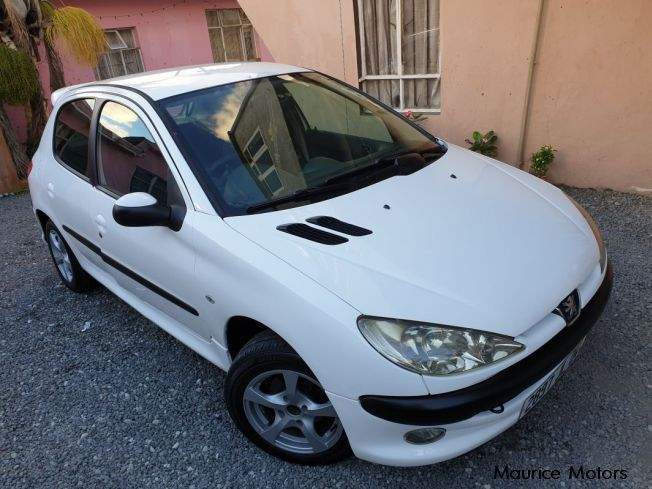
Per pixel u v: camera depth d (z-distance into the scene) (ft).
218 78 9.99
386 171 9.00
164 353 10.80
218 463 8.05
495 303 6.34
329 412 7.00
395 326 6.14
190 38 37.58
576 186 16.37
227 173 8.29
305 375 6.86
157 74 10.78
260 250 7.14
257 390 7.58
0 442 9.00
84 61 26.25
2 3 22.18
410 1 17.22
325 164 9.02
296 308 6.56
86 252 11.44
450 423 6.13
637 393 8.25
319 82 10.89
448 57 16.63
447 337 6.07
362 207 7.89
